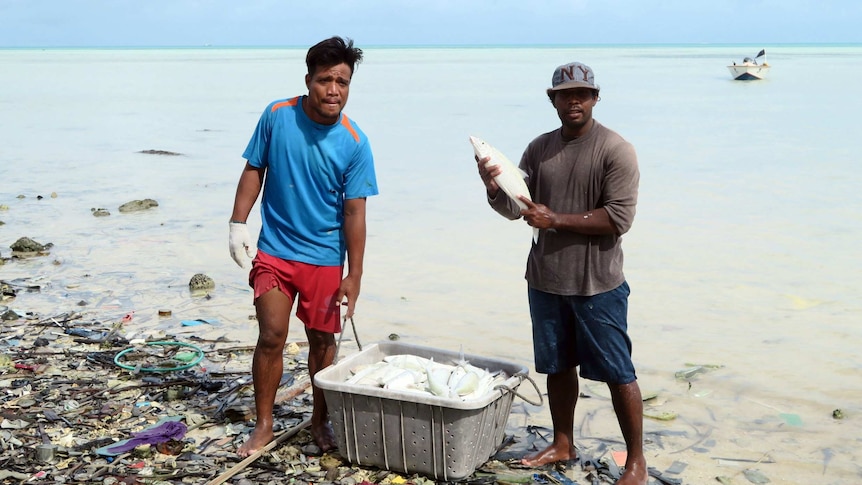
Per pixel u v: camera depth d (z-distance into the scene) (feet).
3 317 27.07
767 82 182.60
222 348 24.62
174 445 17.54
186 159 67.92
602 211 15.11
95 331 25.86
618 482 16.05
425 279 32.86
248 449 17.25
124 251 37.22
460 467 15.96
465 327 27.27
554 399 17.19
